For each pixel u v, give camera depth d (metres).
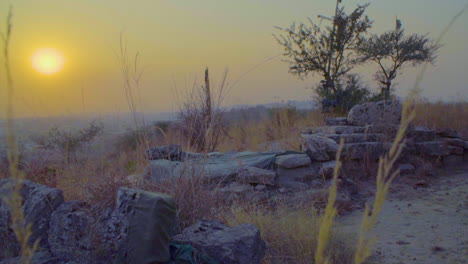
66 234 3.79
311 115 14.18
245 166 7.46
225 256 3.43
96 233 3.62
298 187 7.41
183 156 6.98
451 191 7.57
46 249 3.93
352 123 10.49
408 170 8.85
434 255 4.72
